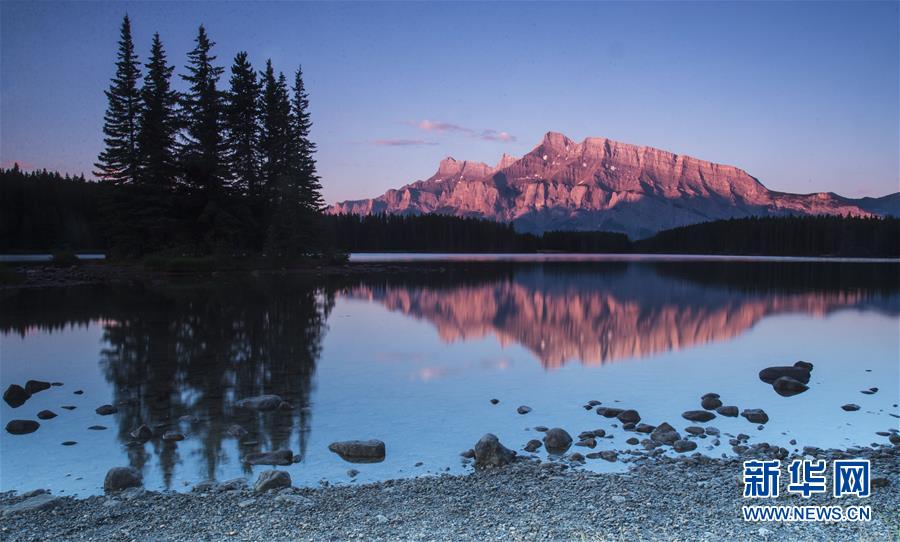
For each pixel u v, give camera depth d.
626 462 10.65
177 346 22.42
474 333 27.31
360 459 10.85
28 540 7.27
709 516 7.71
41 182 121.19
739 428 12.98
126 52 64.25
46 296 39.28
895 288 56.16
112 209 63.75
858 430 12.81
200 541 7.13
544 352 22.55
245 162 68.31
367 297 43.12
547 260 141.12
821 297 46.66
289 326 27.91
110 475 9.56
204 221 62.88
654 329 29.11
